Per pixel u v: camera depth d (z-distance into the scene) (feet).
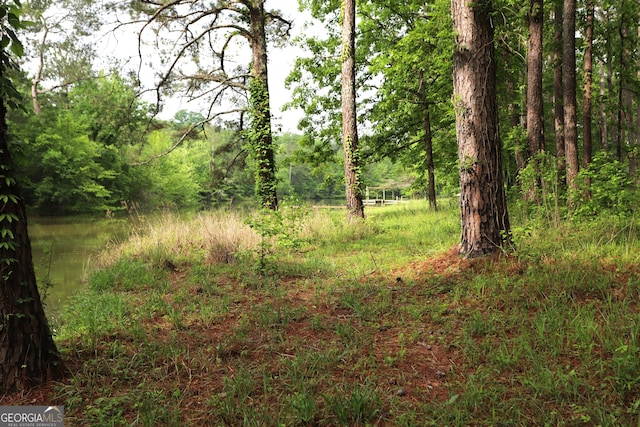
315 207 45.03
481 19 21.30
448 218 44.96
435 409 9.84
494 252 21.04
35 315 11.55
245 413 9.89
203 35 46.88
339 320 16.33
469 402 9.95
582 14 50.57
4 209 11.05
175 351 13.57
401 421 9.37
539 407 9.73
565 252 20.71
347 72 43.50
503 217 21.53
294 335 15.01
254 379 11.73
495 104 21.62
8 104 11.42
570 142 36.70
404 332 14.83
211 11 46.57
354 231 38.19
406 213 59.82
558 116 43.24
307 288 21.48
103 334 15.14
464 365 12.13
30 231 67.87
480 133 21.27
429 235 34.06
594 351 11.96
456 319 15.64
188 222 39.24
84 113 103.55
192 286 22.68
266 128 45.60
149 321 17.24
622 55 56.49
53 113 101.04
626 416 9.19
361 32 59.67
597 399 9.77
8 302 11.07
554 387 10.27
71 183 101.81
